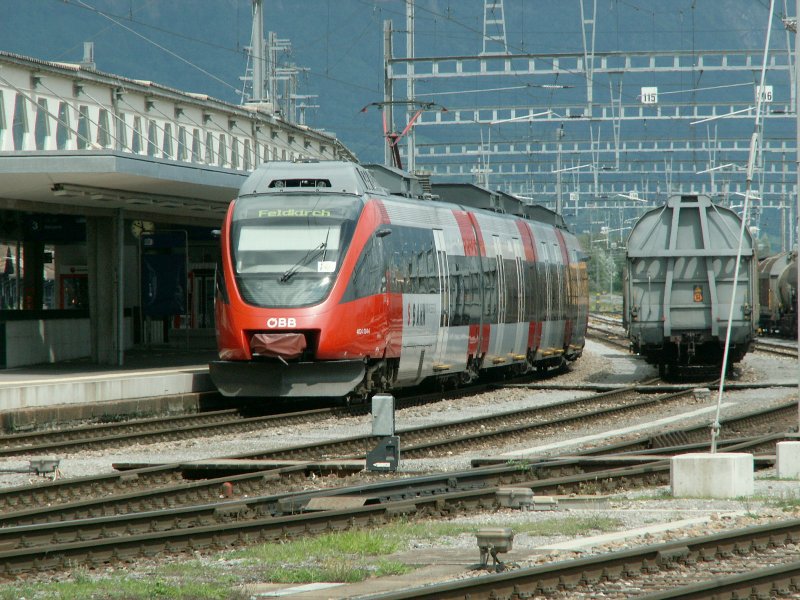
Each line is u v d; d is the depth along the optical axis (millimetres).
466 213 68875
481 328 69125
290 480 34125
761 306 156375
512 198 83000
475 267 68188
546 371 91188
